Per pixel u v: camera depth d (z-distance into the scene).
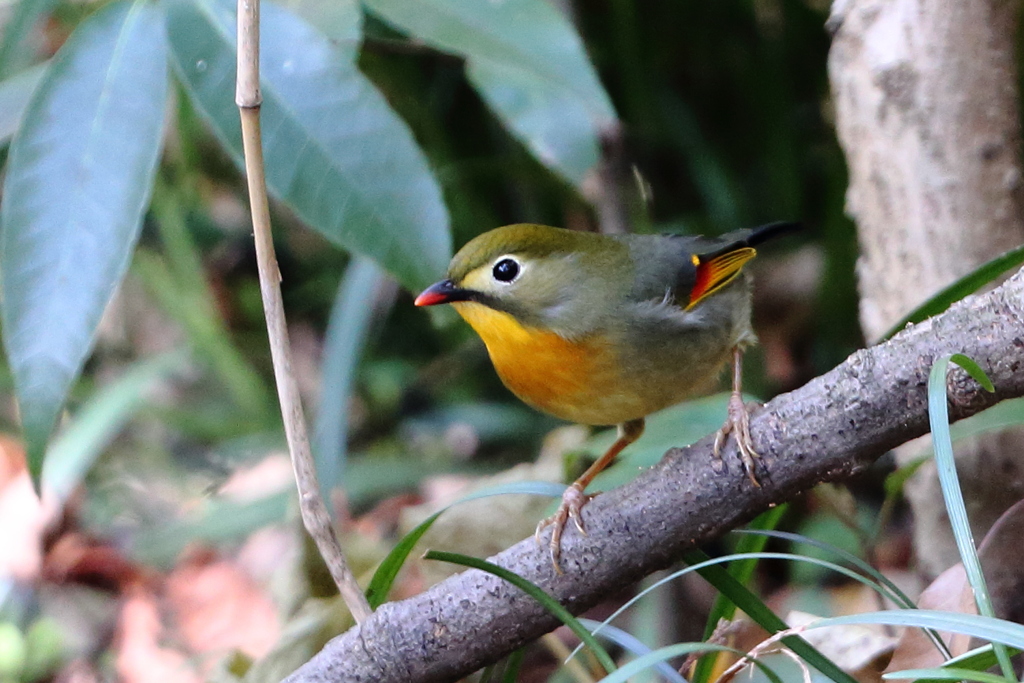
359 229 6.00
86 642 9.66
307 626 7.67
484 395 12.20
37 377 5.54
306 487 5.11
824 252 11.11
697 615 9.00
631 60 11.39
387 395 11.98
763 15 11.68
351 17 7.00
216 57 5.91
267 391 12.45
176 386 12.87
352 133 6.00
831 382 4.79
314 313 13.44
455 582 5.17
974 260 6.99
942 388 4.29
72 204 5.69
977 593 3.99
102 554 10.32
